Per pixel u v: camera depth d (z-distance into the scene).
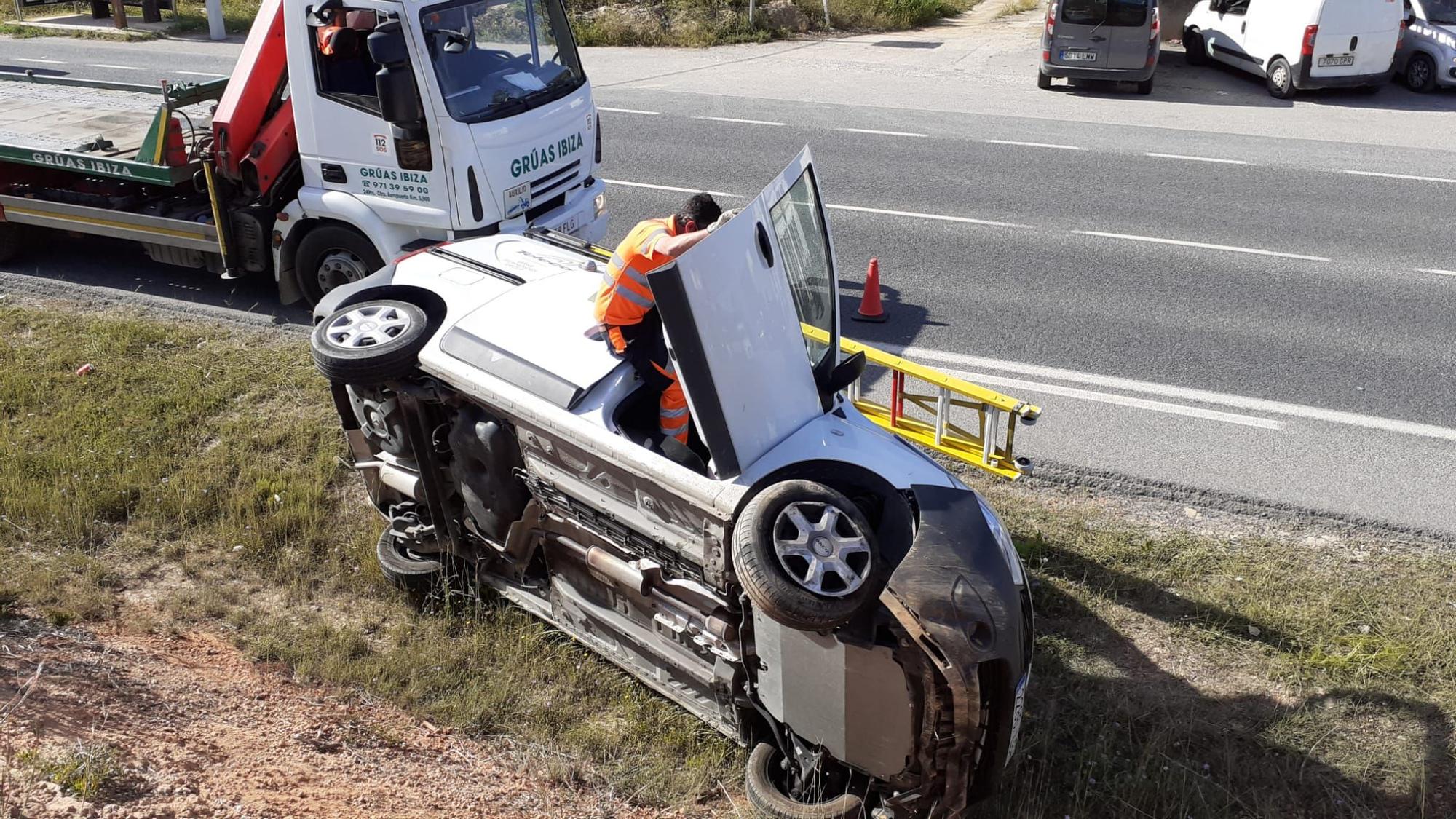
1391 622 5.71
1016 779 4.80
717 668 4.68
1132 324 9.23
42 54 20.12
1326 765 4.91
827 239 5.15
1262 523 6.60
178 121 9.06
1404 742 5.02
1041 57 17.55
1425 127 15.49
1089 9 16.92
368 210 8.43
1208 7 19.34
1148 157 13.97
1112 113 16.25
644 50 21.00
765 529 3.94
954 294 9.86
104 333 8.67
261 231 8.98
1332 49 16.45
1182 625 5.75
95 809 3.81
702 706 4.93
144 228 9.29
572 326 5.27
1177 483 6.97
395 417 5.56
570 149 9.05
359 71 8.11
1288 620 5.75
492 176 8.27
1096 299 9.75
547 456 4.96
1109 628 5.73
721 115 15.86
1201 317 9.37
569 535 5.16
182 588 5.98
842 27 23.09
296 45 8.17
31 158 9.49
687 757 5.00
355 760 4.68
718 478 4.35
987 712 4.13
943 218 11.77
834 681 4.14
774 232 4.54
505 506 5.27
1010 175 13.20
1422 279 10.19
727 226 4.23
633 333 4.81
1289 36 16.78
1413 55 17.52
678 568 4.64
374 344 5.30
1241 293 9.86
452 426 5.41
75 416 7.45
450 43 8.04
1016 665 4.01
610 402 4.79
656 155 13.87
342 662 5.40
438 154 8.05
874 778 4.39
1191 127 15.43
